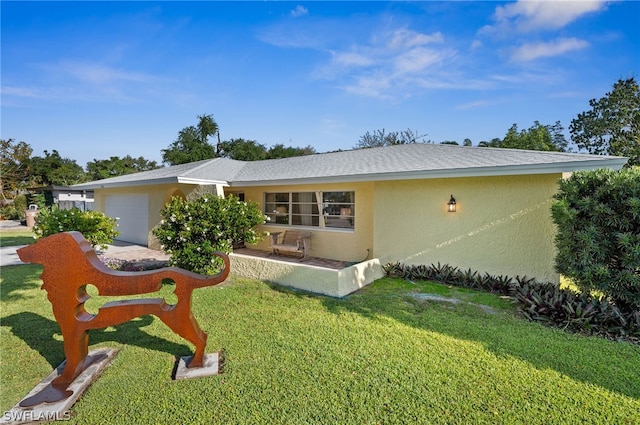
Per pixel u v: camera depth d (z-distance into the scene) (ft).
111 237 34.91
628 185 17.19
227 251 26.91
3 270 30.76
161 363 13.69
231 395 11.30
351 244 34.73
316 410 10.47
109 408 10.70
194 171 40.86
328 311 19.89
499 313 19.52
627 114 85.66
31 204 85.35
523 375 12.37
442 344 15.11
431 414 10.22
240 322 18.12
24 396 11.46
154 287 12.53
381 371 12.76
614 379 12.09
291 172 38.65
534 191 23.85
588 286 18.62
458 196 27.30
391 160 33.88
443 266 27.94
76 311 12.25
